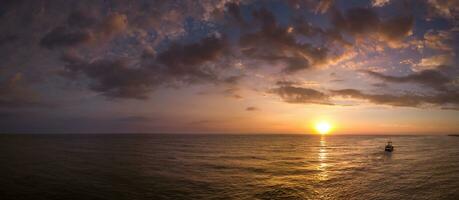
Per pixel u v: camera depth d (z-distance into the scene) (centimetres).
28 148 12019
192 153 10325
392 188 4325
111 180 4766
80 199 3575
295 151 11762
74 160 7606
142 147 13600
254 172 5812
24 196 3684
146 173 5534
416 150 12612
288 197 3784
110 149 11950
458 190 4216
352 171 6006
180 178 5031
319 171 5988
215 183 4619
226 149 12769
